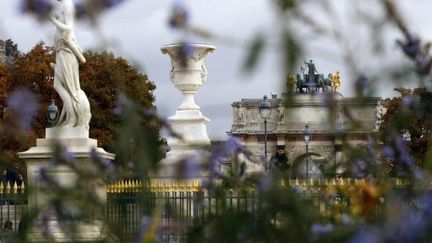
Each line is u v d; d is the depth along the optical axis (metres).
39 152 39.28
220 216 6.57
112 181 6.78
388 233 4.83
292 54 5.05
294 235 6.22
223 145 7.14
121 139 6.43
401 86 6.10
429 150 7.03
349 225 6.05
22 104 7.43
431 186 6.76
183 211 7.09
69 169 6.84
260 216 6.39
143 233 6.45
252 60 4.99
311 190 7.38
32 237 6.52
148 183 6.65
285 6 5.13
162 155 6.55
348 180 7.77
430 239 5.28
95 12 6.23
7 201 19.89
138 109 6.61
